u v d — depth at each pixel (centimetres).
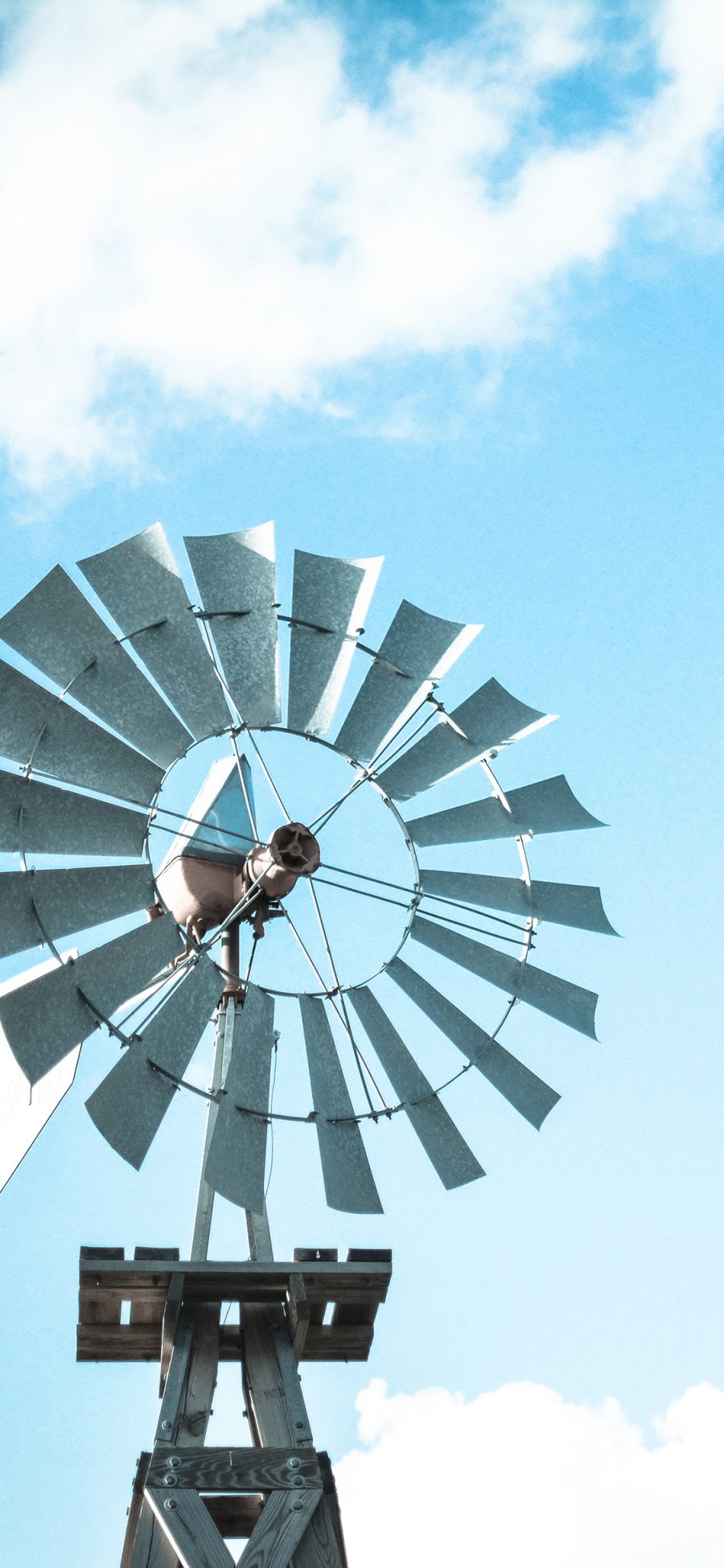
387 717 891
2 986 828
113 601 834
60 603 819
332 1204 752
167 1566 668
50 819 783
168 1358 757
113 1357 788
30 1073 706
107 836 798
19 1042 712
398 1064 834
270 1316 763
